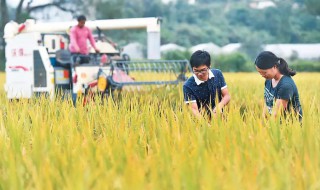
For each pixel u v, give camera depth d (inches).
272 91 449.1
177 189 233.9
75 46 882.8
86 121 429.7
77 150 318.7
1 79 1749.5
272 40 5994.1
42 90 890.7
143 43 5049.2
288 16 6048.2
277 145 329.4
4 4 3826.3
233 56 3831.2
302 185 247.0
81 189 228.4
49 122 431.2
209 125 386.0
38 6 4030.5
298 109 445.7
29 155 314.7
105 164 278.1
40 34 910.4
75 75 855.7
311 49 5017.2
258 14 6210.6
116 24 955.3
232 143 307.7
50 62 892.6
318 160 277.6
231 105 418.6
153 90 809.5
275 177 236.4
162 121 399.2
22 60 913.5
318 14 5167.3
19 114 506.0
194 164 256.7
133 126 418.3
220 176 248.5
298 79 1429.6
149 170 274.5
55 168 276.5
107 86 823.7
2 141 354.3
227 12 6496.1
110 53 967.6
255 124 373.1
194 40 5905.5
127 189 229.3
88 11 4111.7
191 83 484.7
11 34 951.6
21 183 254.5
